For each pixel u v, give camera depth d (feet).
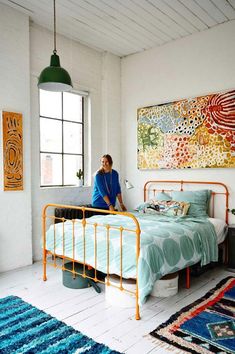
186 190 12.81
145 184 14.19
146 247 7.05
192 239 8.71
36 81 11.80
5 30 10.39
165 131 13.25
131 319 6.98
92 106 14.21
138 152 14.32
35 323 6.72
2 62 10.36
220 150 11.59
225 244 11.32
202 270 10.21
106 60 14.44
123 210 12.51
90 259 8.07
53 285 9.11
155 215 11.46
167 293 8.25
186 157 12.57
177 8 10.59
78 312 7.32
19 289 8.79
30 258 11.27
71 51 13.10
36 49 11.76
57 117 13.07
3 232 10.46
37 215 11.85
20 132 10.85
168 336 6.22
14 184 10.72
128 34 12.59
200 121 12.12
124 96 15.07
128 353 5.66
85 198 13.83
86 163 14.29
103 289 8.80
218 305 7.69
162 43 13.46
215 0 10.09
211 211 12.01
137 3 10.25
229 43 11.50
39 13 10.93
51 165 12.89
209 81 12.06
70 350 5.72
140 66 14.39
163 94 13.55
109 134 14.73
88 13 10.93
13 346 5.85
